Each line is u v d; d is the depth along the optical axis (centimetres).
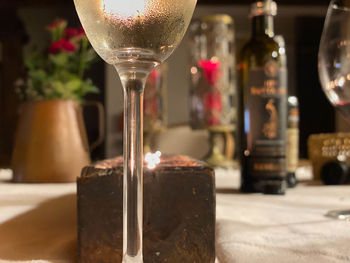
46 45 73
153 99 124
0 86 322
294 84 427
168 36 24
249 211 43
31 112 63
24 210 37
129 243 25
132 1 23
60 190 50
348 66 38
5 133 320
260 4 58
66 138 63
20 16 323
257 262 27
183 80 241
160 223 28
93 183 28
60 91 65
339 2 39
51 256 29
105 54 25
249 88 57
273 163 56
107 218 28
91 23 24
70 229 36
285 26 327
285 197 54
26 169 62
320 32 347
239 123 59
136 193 25
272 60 56
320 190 61
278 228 35
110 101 230
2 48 322
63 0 302
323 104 427
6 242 32
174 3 24
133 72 25
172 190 28
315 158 73
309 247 30
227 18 135
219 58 130
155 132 133
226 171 90
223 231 33
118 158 36
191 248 28
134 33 24
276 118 56
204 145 148
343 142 72
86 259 28
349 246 30
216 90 118
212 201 29
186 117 241
